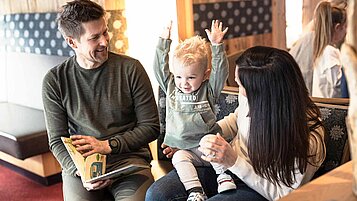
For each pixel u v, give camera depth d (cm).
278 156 143
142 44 295
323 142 153
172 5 277
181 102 178
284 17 390
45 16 369
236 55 282
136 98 203
